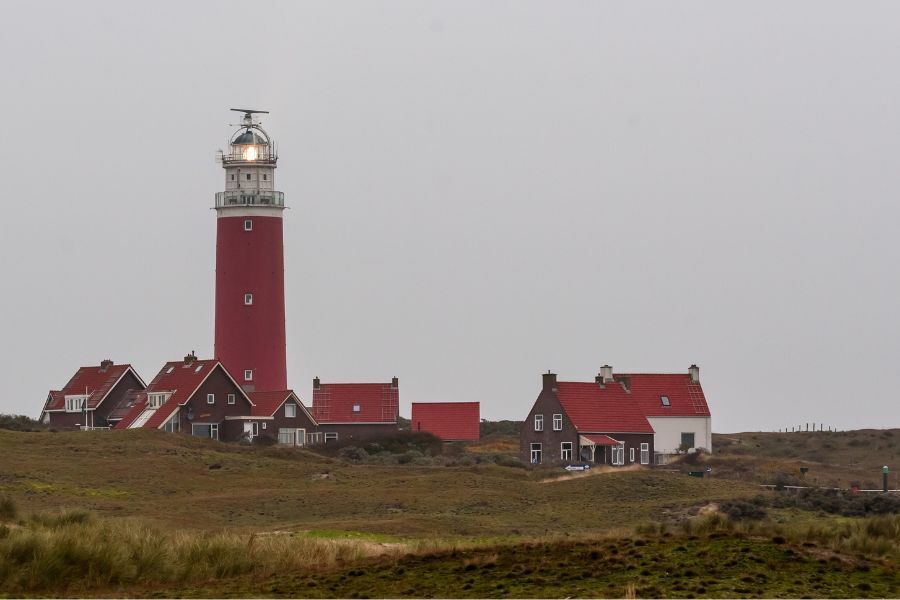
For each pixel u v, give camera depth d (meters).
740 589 62.09
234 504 136.50
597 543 71.12
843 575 64.69
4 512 92.00
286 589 66.00
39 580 67.69
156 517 125.94
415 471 166.50
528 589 63.12
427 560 69.69
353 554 74.69
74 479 150.25
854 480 173.75
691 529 75.00
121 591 67.12
